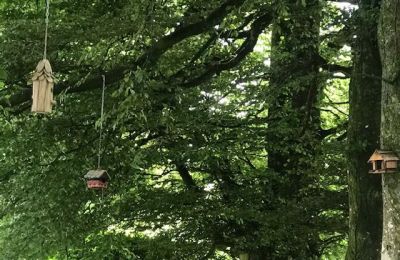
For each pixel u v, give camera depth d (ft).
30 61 22.71
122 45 21.61
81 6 26.91
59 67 24.02
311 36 28.17
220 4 24.21
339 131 33.71
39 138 27.68
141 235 34.86
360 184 21.16
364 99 21.42
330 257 41.06
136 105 21.01
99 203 28.73
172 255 33.42
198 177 37.11
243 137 31.55
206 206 32.27
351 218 21.42
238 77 31.35
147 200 31.63
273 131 31.19
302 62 29.55
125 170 27.78
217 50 29.94
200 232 33.76
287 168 32.99
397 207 16.38
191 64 27.86
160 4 22.13
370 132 21.16
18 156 28.45
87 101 27.89
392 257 16.44
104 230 30.55
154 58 22.68
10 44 22.65
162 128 28.94
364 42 21.49
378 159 16.44
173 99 26.40
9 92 23.56
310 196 31.37
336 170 30.58
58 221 27.99
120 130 24.30
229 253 35.29
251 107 33.32
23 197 28.35
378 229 20.71
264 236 30.78
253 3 20.89
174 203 32.04
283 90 30.53
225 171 34.27
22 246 29.55
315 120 34.42
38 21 23.84
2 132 28.17
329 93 43.16
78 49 24.26
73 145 28.50
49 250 29.73
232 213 30.81
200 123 29.76
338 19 24.22
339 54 27.61
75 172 27.32
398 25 16.89
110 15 24.03
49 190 27.61
